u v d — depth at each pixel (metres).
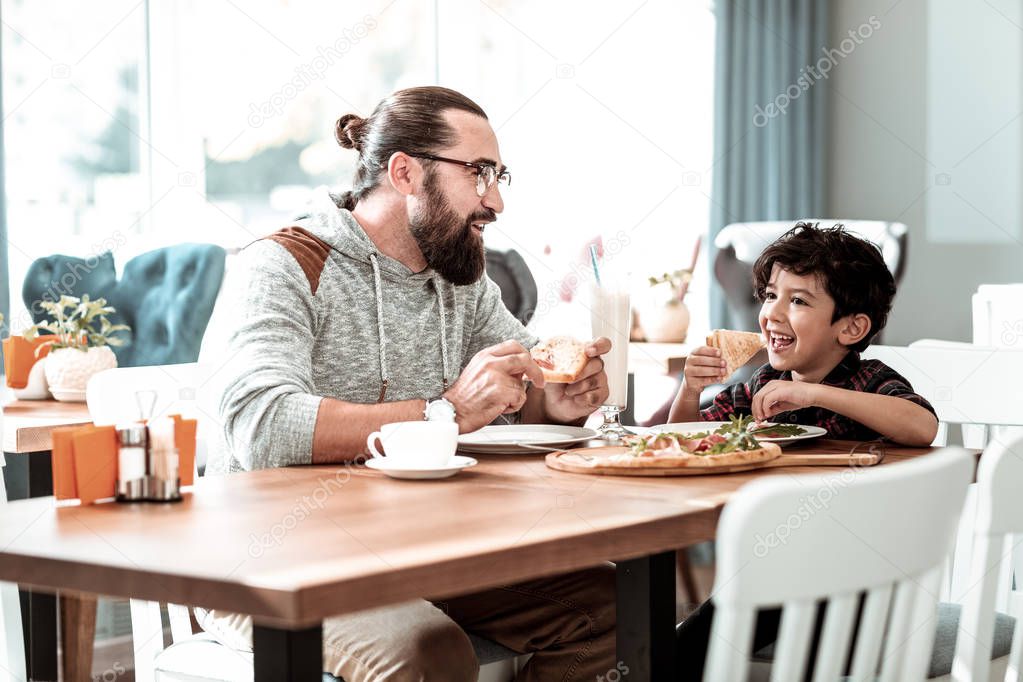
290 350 1.38
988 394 1.62
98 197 3.26
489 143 1.54
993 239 4.52
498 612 1.35
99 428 1.05
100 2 3.24
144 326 2.83
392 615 1.18
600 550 0.91
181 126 3.47
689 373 1.69
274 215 3.72
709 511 1.01
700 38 4.55
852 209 4.84
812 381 1.67
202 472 2.09
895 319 4.75
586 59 4.46
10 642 1.51
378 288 1.55
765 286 1.72
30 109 3.06
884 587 0.85
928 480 0.84
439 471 1.17
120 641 2.45
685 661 1.15
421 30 4.10
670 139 4.55
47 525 0.94
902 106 4.69
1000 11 4.45
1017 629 1.16
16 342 2.25
